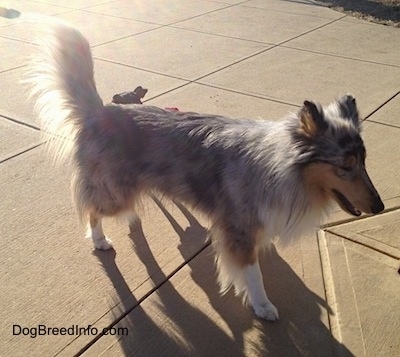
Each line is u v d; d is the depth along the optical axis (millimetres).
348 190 1153
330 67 2969
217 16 4094
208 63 3023
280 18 4047
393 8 4320
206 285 1411
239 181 1274
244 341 1226
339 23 3912
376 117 2322
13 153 2021
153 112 1479
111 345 1208
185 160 1382
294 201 1208
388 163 1938
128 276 1437
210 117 1426
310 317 1290
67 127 1529
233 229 1323
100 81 2705
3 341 1207
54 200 1752
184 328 1264
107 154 1448
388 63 3027
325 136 1128
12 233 1584
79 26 3688
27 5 4293
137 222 1688
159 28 3727
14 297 1341
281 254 1518
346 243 1530
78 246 1547
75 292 1368
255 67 2967
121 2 4531
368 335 1216
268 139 1235
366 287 1360
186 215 1730
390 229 1579
